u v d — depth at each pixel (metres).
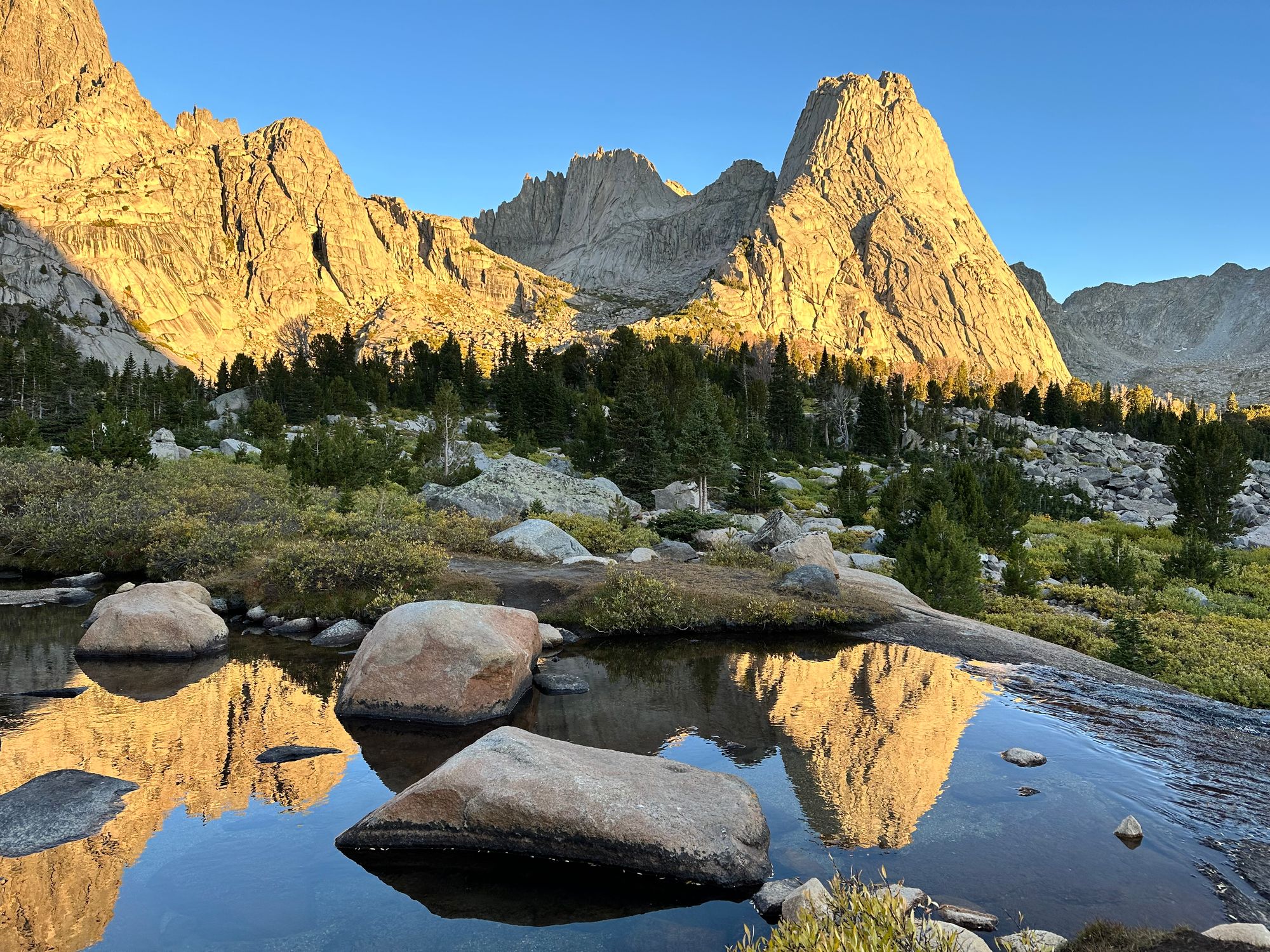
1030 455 89.94
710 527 31.61
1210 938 5.95
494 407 103.12
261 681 13.77
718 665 15.55
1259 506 58.34
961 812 8.72
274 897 7.00
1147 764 10.38
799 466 76.19
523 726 11.73
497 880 7.42
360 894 7.11
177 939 6.30
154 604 15.48
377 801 9.07
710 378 104.94
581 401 84.00
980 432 98.00
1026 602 23.25
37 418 69.75
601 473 53.72
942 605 21.97
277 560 19.30
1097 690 14.02
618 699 13.22
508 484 33.66
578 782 8.00
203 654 15.30
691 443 42.16
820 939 4.71
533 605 18.95
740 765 10.10
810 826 8.35
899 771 9.97
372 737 11.25
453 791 8.00
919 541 23.84
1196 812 8.86
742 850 7.43
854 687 14.02
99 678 13.65
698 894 7.20
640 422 47.12
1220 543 41.53
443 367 113.31
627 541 27.75
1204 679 15.66
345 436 41.31
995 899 6.88
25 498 25.42
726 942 6.39
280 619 17.81
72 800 8.58
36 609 18.70
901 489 36.94
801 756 10.49
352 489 35.44
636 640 17.61
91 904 6.74
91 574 21.62
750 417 78.81
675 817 7.64
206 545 21.03
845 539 35.81
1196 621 21.88
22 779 9.26
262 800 9.00
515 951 6.25
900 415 100.62
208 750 10.52
